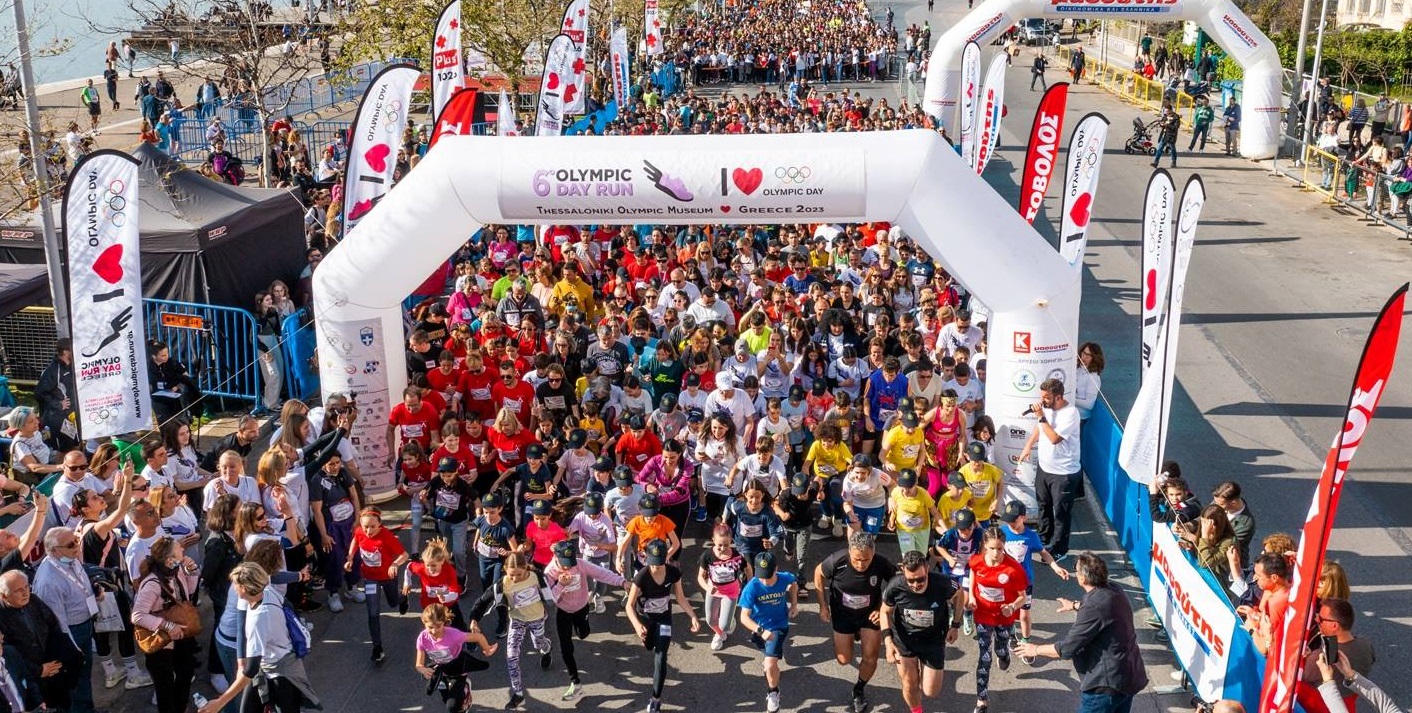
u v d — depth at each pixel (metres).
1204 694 8.71
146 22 31.95
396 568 9.58
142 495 9.64
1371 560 11.21
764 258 17.45
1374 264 21.84
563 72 21.88
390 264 12.02
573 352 13.36
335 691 9.43
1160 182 11.31
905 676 8.59
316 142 29.38
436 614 8.33
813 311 14.53
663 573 8.81
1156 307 11.64
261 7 26.48
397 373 12.61
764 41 51.59
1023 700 9.16
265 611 7.92
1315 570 6.81
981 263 11.44
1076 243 14.38
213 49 26.03
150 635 8.27
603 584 11.00
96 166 10.30
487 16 30.66
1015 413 11.84
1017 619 10.02
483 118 31.38
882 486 10.69
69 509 9.55
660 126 29.38
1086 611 7.96
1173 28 54.84
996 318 11.78
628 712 9.12
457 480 10.48
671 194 11.32
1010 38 59.47
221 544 8.98
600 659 9.90
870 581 8.70
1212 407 15.24
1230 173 29.94
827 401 12.27
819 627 10.38
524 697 9.34
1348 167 26.02
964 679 9.50
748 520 10.14
